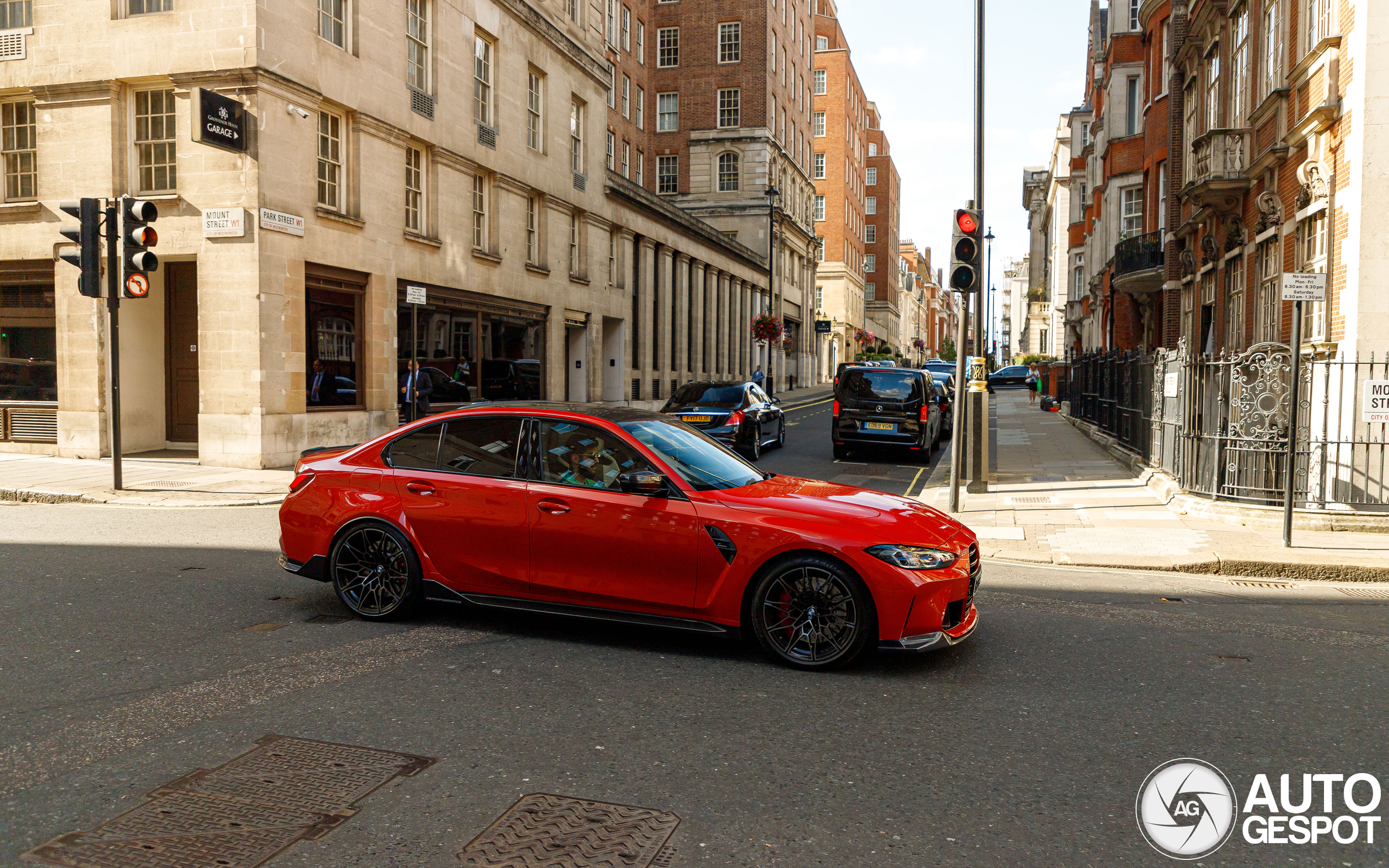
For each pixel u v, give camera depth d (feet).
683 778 12.23
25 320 53.36
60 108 51.24
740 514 17.39
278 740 13.38
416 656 17.66
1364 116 35.14
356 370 57.36
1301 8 42.98
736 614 17.43
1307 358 39.14
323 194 54.34
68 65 50.83
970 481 42.45
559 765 12.62
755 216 169.48
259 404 48.49
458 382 65.98
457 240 67.15
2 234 52.85
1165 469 42.60
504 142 73.77
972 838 10.68
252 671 16.62
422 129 62.49
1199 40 64.03
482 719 14.33
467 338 70.03
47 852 10.11
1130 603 23.20
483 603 19.26
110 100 50.47
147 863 9.89
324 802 11.41
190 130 47.03
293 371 50.90
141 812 11.11
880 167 334.65
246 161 48.26
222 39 48.21
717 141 170.60
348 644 18.39
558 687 15.97
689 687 16.05
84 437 52.34
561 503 18.49
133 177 51.08
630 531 17.94
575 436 19.11
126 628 19.38
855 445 62.18
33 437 53.72
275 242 49.34
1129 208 93.45
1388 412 30.73
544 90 81.20
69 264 51.80
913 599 16.57
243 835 10.55
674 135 172.65
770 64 172.86
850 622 16.85
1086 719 14.73
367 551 20.26
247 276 48.44
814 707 15.12
